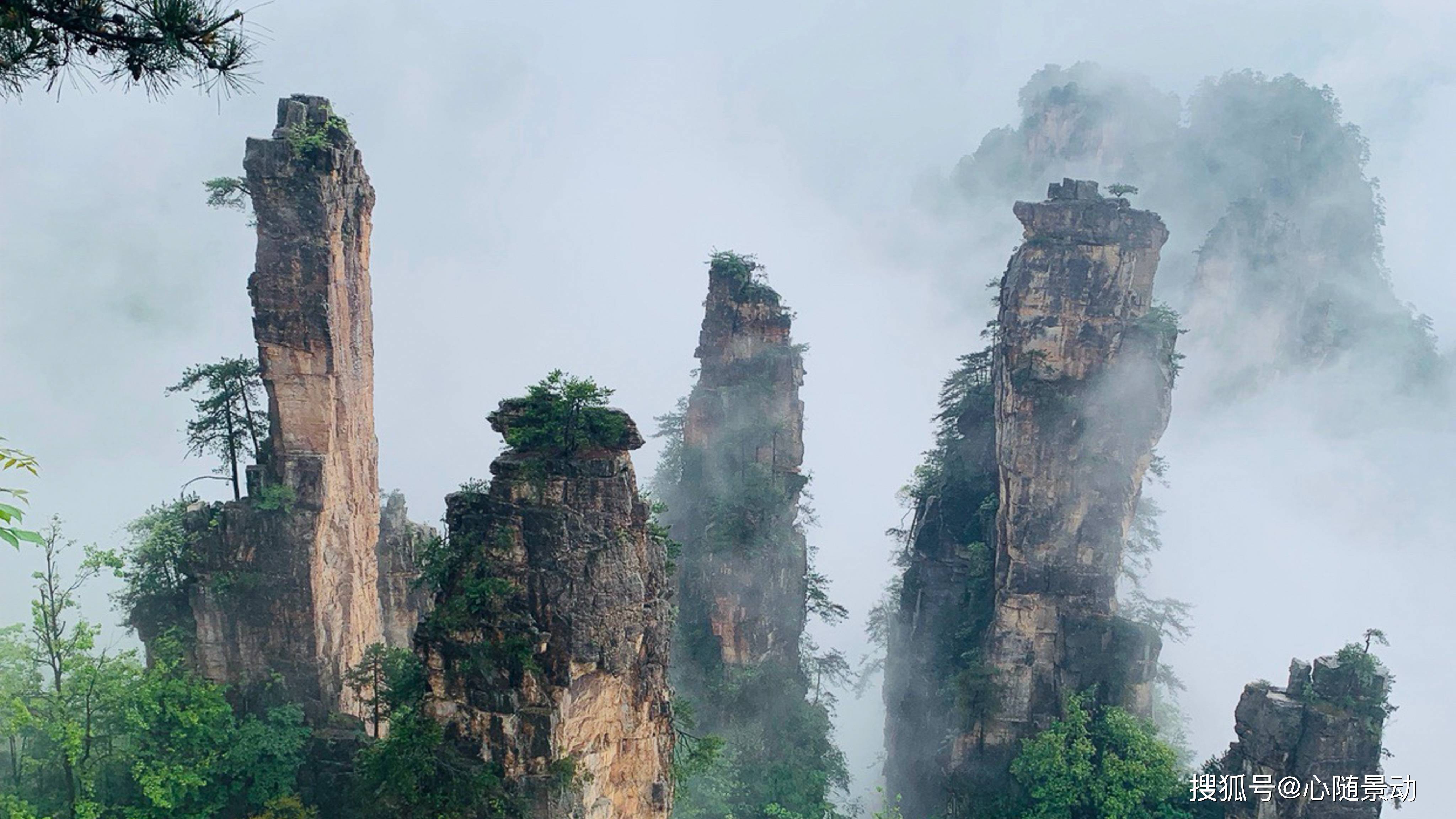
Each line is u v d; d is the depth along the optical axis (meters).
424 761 41.06
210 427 57.59
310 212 53.44
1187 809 68.50
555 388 42.50
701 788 69.00
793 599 85.12
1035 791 70.62
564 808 40.06
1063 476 74.75
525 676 40.34
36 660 49.66
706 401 86.44
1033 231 74.56
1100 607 75.19
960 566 88.62
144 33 14.41
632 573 42.19
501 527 41.25
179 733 50.69
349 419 58.91
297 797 50.56
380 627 66.38
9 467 13.51
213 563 55.62
